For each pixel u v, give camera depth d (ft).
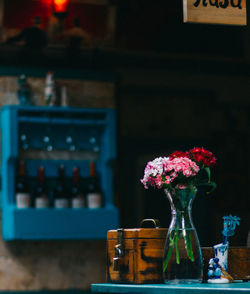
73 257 19.66
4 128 18.83
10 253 19.12
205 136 24.20
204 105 24.16
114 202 20.54
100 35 20.90
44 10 20.21
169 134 23.90
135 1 22.45
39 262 19.34
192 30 23.40
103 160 19.74
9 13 19.85
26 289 19.16
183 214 9.05
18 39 19.86
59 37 20.26
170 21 23.09
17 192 18.84
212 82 24.02
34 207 18.99
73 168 19.51
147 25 22.68
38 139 19.31
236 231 14.16
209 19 9.72
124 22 22.35
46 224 18.66
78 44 20.44
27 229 18.47
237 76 24.14
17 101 19.54
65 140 19.60
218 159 24.31
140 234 9.19
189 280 8.88
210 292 7.60
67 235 18.86
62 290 19.39
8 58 19.74
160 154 24.13
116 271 9.32
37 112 19.13
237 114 24.30
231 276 9.47
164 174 9.09
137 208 24.20
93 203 19.25
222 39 23.77
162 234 9.27
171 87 23.62
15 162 18.78
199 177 9.23
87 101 20.22
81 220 19.02
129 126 23.57
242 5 9.86
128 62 22.12
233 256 9.57
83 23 20.63
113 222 19.33
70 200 19.36
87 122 19.34
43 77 19.72
